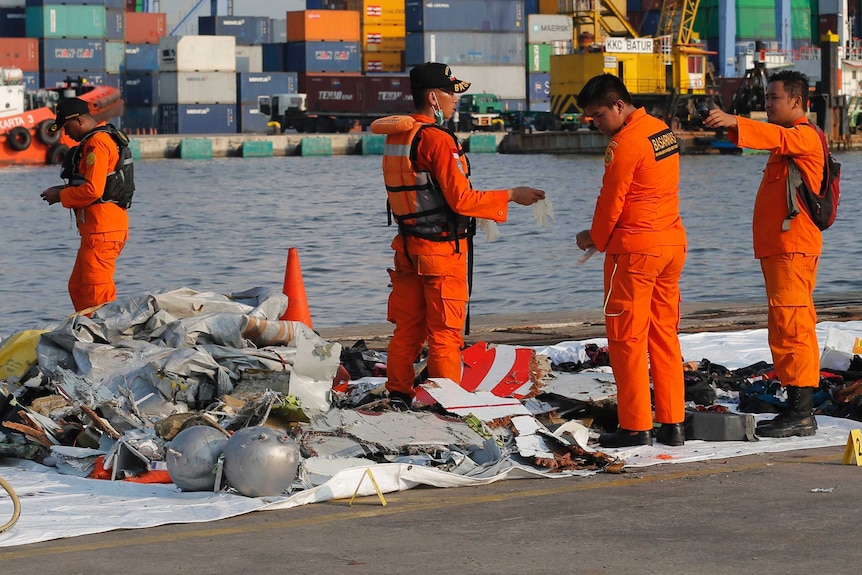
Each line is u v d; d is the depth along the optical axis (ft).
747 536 27.91
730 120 39.68
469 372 45.60
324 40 636.07
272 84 621.72
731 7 554.87
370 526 29.45
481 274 146.00
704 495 32.35
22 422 38.99
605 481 34.53
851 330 63.72
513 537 28.19
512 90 606.96
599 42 500.74
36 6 602.85
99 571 25.67
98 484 34.55
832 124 466.70
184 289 48.55
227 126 614.34
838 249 170.40
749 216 232.73
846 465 36.22
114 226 53.83
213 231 206.69
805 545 27.07
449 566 25.79
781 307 41.45
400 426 38.01
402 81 581.53
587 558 26.25
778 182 41.34
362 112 577.84
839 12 603.67
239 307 48.03
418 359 51.55
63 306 123.03
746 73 440.45
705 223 219.20
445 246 41.75
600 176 357.61
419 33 590.96
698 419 40.78
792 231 41.11
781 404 44.96
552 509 31.07
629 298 39.09
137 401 41.63
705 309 78.18
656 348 39.88
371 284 136.87
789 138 40.29
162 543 27.99
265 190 309.22
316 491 32.09
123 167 53.67
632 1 577.02
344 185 326.03
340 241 189.16
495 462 35.63
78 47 606.14
